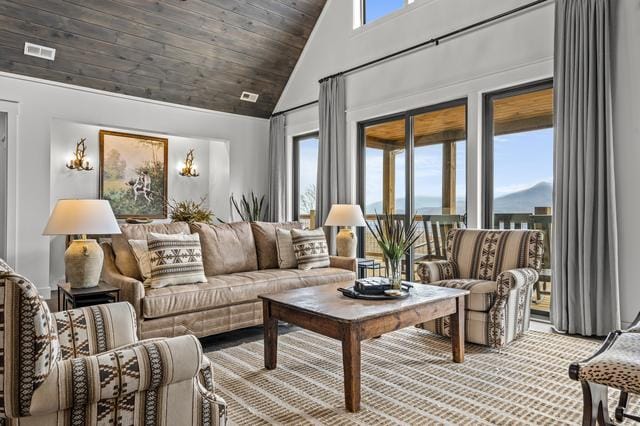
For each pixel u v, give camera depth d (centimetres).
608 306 319
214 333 329
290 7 545
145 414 130
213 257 384
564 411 206
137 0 453
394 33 489
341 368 269
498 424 195
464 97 429
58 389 114
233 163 651
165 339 140
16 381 110
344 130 544
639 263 314
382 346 310
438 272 344
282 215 651
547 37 363
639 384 141
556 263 341
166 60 528
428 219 470
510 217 404
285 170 652
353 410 209
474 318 304
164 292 303
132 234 346
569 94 337
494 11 399
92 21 454
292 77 636
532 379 247
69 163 610
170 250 327
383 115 506
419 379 248
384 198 519
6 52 443
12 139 463
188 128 602
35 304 112
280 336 340
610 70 320
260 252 426
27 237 472
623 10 319
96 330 171
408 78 474
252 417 204
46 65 471
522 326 323
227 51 554
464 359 281
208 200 740
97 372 119
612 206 315
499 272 335
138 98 553
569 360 277
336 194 546
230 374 260
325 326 227
